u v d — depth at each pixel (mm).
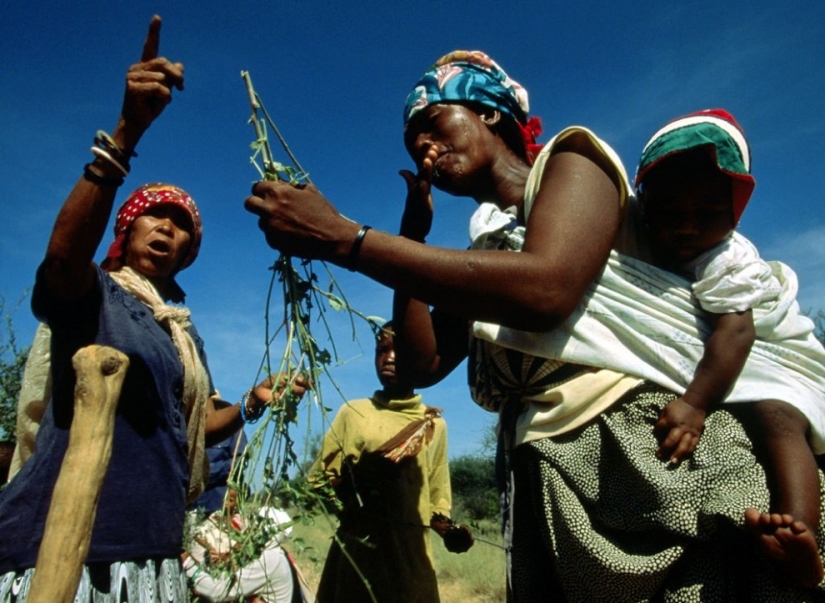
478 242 2383
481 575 10930
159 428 2682
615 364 2123
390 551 4738
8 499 2436
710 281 2098
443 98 2602
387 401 5199
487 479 28844
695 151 2121
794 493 1882
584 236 1996
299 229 1984
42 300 2549
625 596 1959
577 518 2043
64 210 2352
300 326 2379
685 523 1904
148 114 2305
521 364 2299
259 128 2291
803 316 2256
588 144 2176
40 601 1695
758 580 1911
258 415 3469
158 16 2209
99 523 2434
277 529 2381
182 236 3207
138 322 2789
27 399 2693
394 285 1966
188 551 3164
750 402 2062
